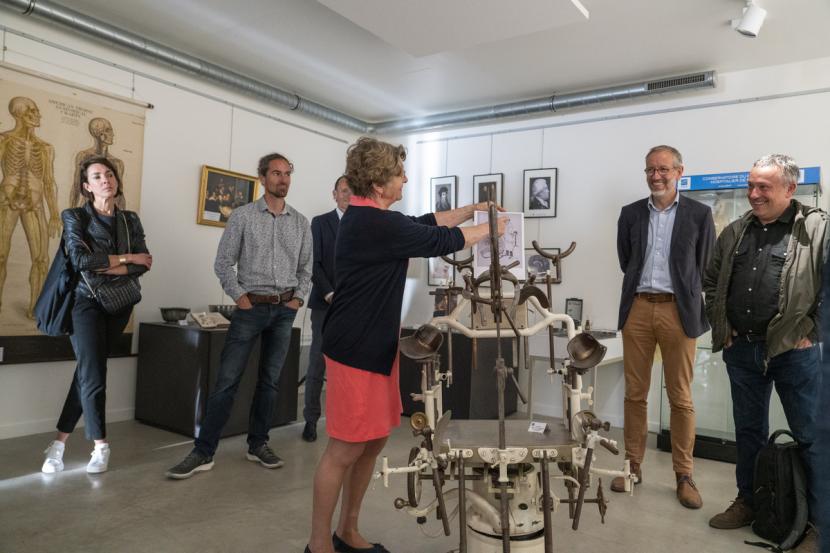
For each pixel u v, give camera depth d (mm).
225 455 3600
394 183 2016
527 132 5453
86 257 2996
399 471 1701
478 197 5723
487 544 1858
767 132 4363
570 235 5168
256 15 3959
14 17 3736
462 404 4508
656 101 4801
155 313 4527
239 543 2385
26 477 3076
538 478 1963
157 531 2473
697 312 3062
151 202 4484
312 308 4055
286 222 3467
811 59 4230
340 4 3500
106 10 3924
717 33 3932
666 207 3199
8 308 3730
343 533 2219
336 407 1942
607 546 2463
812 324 2510
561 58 4465
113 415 4332
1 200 3688
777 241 2637
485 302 1803
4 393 3760
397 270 1993
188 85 4730
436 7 3504
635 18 3773
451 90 5289
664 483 3311
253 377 4199
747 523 2697
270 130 5414
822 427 701
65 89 3973
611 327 4926
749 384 2740
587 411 1784
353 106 5848
